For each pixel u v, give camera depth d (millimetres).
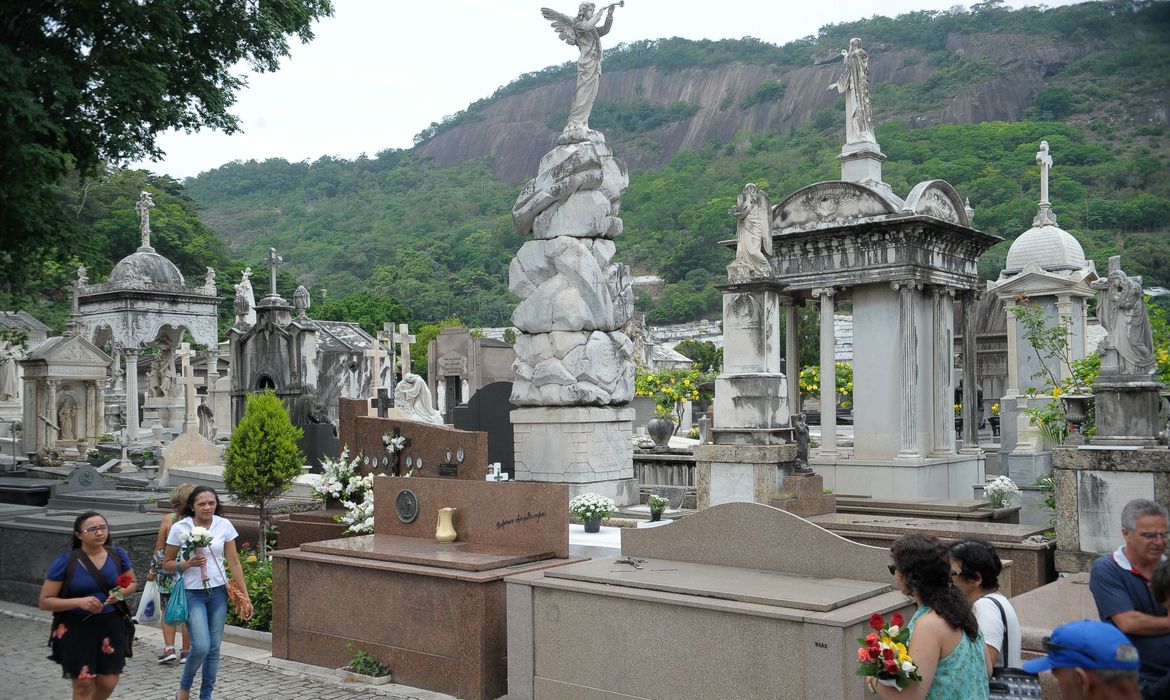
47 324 63281
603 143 22844
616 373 21828
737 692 7430
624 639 8125
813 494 15750
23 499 20359
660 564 9062
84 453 32000
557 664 8594
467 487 10898
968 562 6105
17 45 17125
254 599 12477
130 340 43812
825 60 178375
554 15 22547
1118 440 10336
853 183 22047
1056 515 10609
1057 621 7602
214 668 8883
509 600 8938
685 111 191125
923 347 22516
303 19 22625
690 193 133625
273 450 15234
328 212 159250
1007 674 6027
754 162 134125
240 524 16125
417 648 9781
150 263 45469
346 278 119875
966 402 24438
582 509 15625
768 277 17969
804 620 7059
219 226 157625
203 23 20391
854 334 22547
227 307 84312
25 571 14453
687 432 36594
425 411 30891
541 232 22453
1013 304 29297
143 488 23125
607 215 22391
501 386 25016
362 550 10477
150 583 10703
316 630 10734
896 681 5203
